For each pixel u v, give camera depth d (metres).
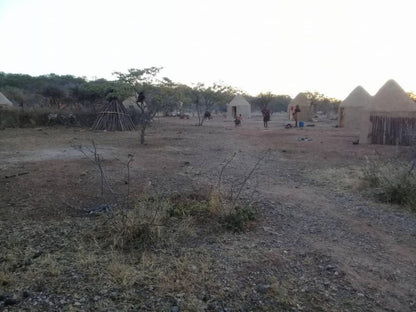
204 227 4.93
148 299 3.17
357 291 3.42
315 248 4.39
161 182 7.56
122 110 24.38
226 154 12.52
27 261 3.82
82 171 8.45
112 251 4.05
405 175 6.94
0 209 5.53
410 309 3.16
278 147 14.90
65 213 5.43
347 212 5.92
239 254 4.12
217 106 72.88
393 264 4.04
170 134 21.17
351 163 10.70
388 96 17.38
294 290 3.40
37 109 26.06
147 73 17.59
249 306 3.12
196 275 3.60
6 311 2.92
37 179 7.52
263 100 63.62
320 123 37.47
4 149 12.77
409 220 5.56
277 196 6.76
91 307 3.02
